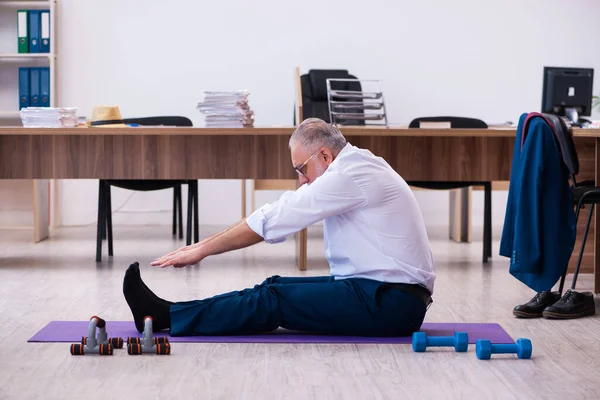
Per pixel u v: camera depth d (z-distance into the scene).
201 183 7.96
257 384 2.71
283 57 7.86
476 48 7.91
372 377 2.80
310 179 3.32
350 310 3.25
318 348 3.16
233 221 8.01
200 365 2.92
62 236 7.04
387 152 5.32
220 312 3.29
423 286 3.29
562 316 3.81
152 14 7.81
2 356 3.04
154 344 3.07
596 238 4.38
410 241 3.25
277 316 3.28
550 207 3.93
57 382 2.72
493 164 5.32
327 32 7.84
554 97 6.92
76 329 3.46
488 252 5.68
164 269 5.24
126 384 2.70
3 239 6.80
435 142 5.32
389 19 7.86
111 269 5.22
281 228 3.18
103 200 5.60
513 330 3.59
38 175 5.34
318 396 2.59
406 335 3.35
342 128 5.16
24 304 4.05
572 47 7.96
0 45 7.79
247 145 5.32
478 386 2.71
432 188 5.81
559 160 3.94
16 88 7.78
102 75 7.81
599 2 7.93
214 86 7.86
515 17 7.91
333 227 3.31
